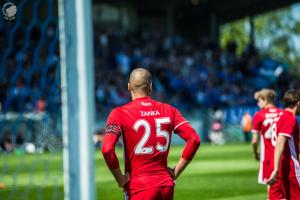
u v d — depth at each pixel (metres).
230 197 14.52
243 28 96.88
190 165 23.44
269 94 10.91
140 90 6.66
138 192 6.34
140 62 52.53
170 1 62.12
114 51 53.66
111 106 43.41
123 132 6.46
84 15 5.08
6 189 15.39
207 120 45.34
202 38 64.38
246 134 44.22
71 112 5.10
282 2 60.72
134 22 62.69
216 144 41.62
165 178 6.46
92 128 5.14
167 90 49.97
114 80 47.09
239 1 63.25
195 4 64.56
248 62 58.56
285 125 8.91
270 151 10.71
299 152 9.52
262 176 10.80
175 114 6.68
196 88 50.25
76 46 5.07
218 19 70.06
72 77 5.08
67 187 5.15
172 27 62.41
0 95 19.12
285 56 99.62
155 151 6.47
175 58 55.09
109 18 60.16
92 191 5.17
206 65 55.59
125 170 6.53
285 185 9.47
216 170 21.31
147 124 6.48
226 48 62.94
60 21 5.11
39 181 16.89
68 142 5.12
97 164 24.08
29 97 21.27
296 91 9.41
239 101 48.41
